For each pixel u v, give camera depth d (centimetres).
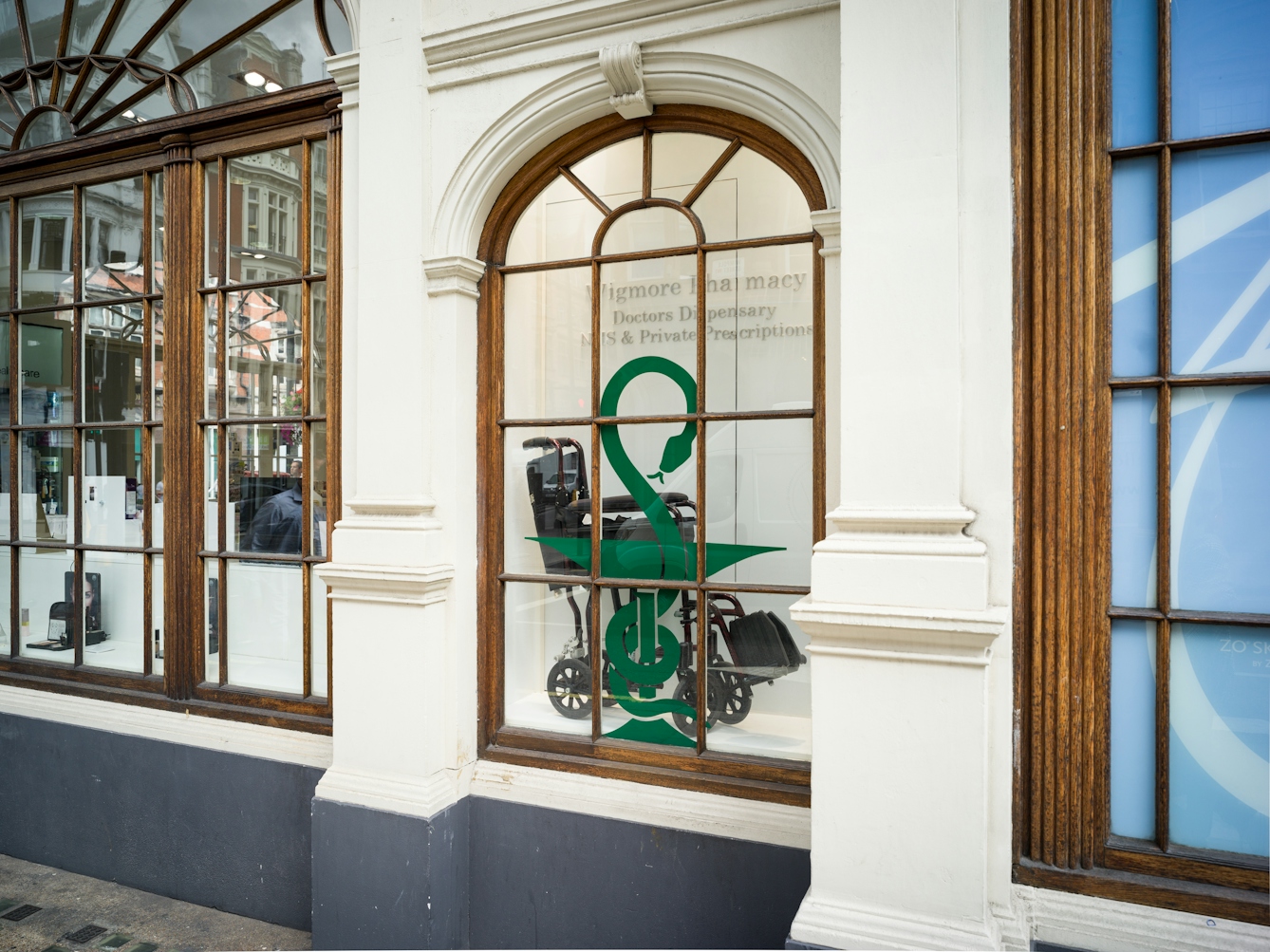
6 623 373
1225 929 171
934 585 178
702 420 246
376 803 255
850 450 189
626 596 257
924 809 179
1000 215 182
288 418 304
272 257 308
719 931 233
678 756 246
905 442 185
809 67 217
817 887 188
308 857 290
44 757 342
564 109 249
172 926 294
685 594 249
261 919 298
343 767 266
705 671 246
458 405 260
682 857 237
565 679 266
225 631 318
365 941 257
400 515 260
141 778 320
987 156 183
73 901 312
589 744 257
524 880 257
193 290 321
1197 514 180
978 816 175
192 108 321
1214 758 179
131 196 342
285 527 306
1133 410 184
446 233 258
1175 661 181
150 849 319
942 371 182
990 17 182
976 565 176
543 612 269
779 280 238
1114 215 185
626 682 257
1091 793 183
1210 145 177
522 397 273
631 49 230
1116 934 177
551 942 254
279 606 307
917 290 184
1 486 376
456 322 259
